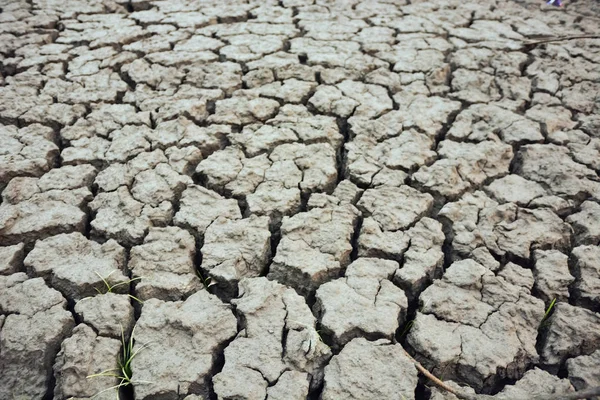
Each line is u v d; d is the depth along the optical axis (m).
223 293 0.50
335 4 1.00
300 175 0.60
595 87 0.76
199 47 0.83
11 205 0.55
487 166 0.63
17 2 0.95
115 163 0.62
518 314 0.47
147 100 0.71
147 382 0.42
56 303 0.46
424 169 0.61
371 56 0.82
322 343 0.45
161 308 0.47
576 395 0.39
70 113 0.69
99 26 0.89
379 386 0.42
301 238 0.53
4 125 0.66
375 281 0.49
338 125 0.70
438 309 0.48
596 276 0.50
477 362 0.44
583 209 0.57
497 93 0.75
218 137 0.66
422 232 0.54
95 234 0.54
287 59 0.80
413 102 0.73
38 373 0.43
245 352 0.44
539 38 0.89
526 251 0.53
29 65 0.77
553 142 0.66
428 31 0.90
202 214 0.55
